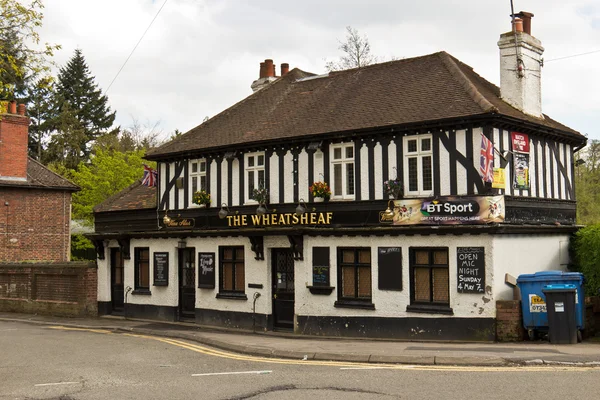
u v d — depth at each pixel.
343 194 17.00
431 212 15.33
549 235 16.78
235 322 18.94
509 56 17.22
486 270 14.54
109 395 9.19
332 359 12.23
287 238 17.83
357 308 16.36
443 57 18.72
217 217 19.70
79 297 22.77
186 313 20.56
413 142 15.95
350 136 16.67
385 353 12.13
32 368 11.70
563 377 9.70
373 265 16.23
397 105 17.00
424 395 8.67
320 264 17.08
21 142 29.55
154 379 10.38
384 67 20.09
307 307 17.17
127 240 21.97
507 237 15.00
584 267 16.31
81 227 36.69
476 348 12.79
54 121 56.59
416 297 15.67
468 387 9.12
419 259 15.70
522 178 16.05
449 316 14.98
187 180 20.78
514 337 14.19
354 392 8.98
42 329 19.23
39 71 15.90
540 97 17.73
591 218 32.91
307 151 17.72
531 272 15.88
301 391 9.13
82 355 13.30
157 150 21.62
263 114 20.56
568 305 13.60
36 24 15.84
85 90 61.84
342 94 19.47
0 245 28.55
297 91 21.45
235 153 19.17
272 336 16.80
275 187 18.31
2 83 15.66
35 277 24.41
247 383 9.83
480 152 14.86
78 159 55.00
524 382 9.38
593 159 41.41
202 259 19.98
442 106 15.86
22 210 29.45
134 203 22.98
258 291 18.44
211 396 8.96
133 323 20.28
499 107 15.76
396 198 15.91
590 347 12.84
